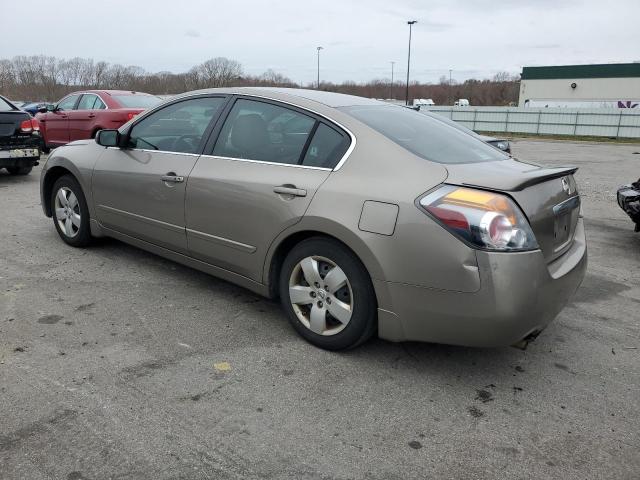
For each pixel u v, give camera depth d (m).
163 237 4.27
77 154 5.05
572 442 2.61
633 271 5.34
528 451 2.54
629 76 50.94
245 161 3.70
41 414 2.64
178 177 4.01
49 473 2.25
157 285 4.40
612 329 3.92
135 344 3.40
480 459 2.47
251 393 2.91
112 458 2.36
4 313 3.77
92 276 4.55
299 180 3.37
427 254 2.84
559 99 54.31
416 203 2.89
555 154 21.12
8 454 2.35
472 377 3.18
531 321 2.84
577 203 3.58
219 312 3.93
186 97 4.29
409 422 2.72
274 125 3.67
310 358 3.31
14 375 2.97
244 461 2.39
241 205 3.62
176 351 3.34
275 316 3.90
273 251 3.51
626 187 6.27
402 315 2.99
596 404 2.95
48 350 3.27
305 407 2.81
